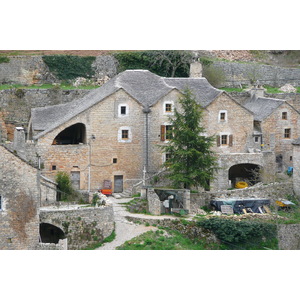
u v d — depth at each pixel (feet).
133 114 201.98
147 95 207.51
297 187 199.41
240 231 171.73
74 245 161.79
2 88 250.37
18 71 261.85
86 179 198.70
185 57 276.62
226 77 283.79
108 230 166.50
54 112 216.54
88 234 163.12
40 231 167.63
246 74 287.48
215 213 182.91
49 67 266.98
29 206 153.79
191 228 171.94
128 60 275.39
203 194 187.52
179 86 215.51
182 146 186.70
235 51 305.73
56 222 160.76
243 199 187.83
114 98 199.72
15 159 152.35
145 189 186.60
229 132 211.82
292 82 292.40
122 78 214.07
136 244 161.99
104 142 200.03
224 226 171.22
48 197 180.34
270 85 289.74
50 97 250.16
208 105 208.03
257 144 217.15
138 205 181.98
